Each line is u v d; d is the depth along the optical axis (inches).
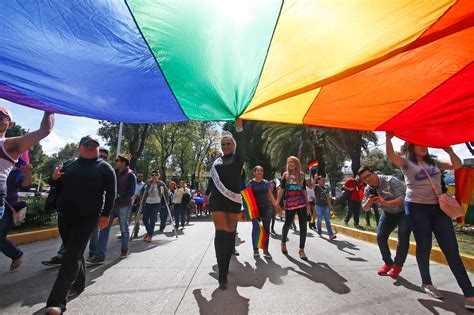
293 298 139.0
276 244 292.7
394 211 174.9
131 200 229.6
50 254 230.1
